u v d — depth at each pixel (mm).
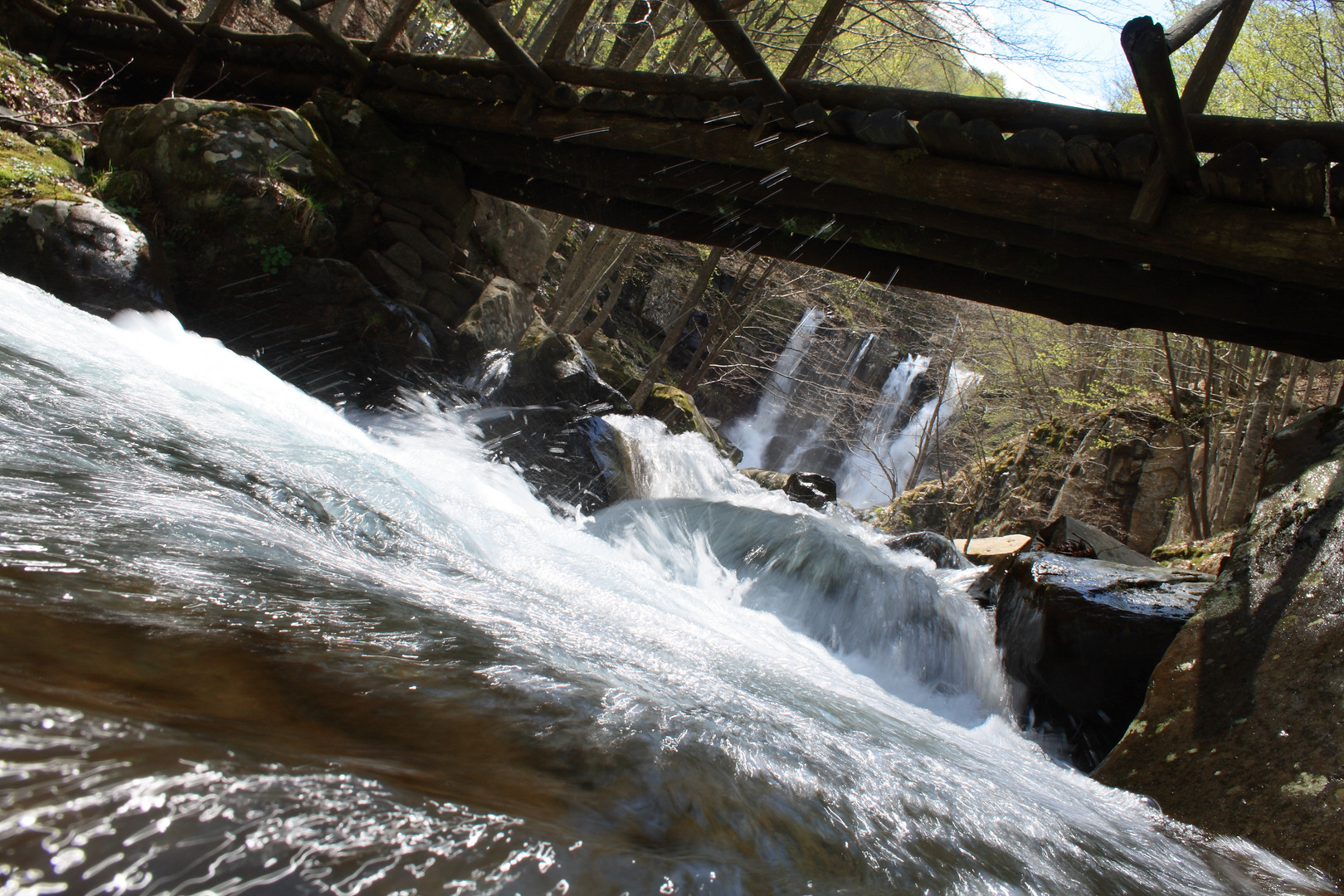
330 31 8453
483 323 9211
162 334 6285
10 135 7129
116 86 10438
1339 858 2893
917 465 21031
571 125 7828
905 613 6164
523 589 2945
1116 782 3875
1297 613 3938
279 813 813
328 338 7859
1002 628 5750
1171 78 4527
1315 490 4453
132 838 700
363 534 2701
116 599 1326
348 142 8562
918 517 20125
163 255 6941
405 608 1881
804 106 6531
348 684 1304
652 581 5262
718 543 7320
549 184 9109
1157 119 4785
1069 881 1885
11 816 674
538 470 8227
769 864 1271
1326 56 11969
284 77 9367
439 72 8594
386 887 767
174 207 7273
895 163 6242
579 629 2613
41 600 1219
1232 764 3516
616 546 7023
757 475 14242
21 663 991
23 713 834
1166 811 3488
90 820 702
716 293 20953
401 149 8680
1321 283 4820
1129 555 7730
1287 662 3752
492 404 8992
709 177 7461
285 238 7480
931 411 25812
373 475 3701
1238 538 4656
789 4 14617
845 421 25047
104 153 7688
